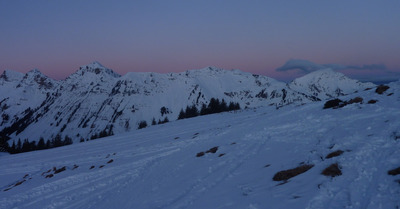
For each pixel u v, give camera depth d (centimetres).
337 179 1029
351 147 1348
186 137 3684
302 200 938
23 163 4019
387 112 1802
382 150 1194
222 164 1797
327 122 2053
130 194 1725
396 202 771
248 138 2384
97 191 2009
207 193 1328
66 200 1961
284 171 1260
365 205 804
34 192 2353
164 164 2358
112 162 2969
